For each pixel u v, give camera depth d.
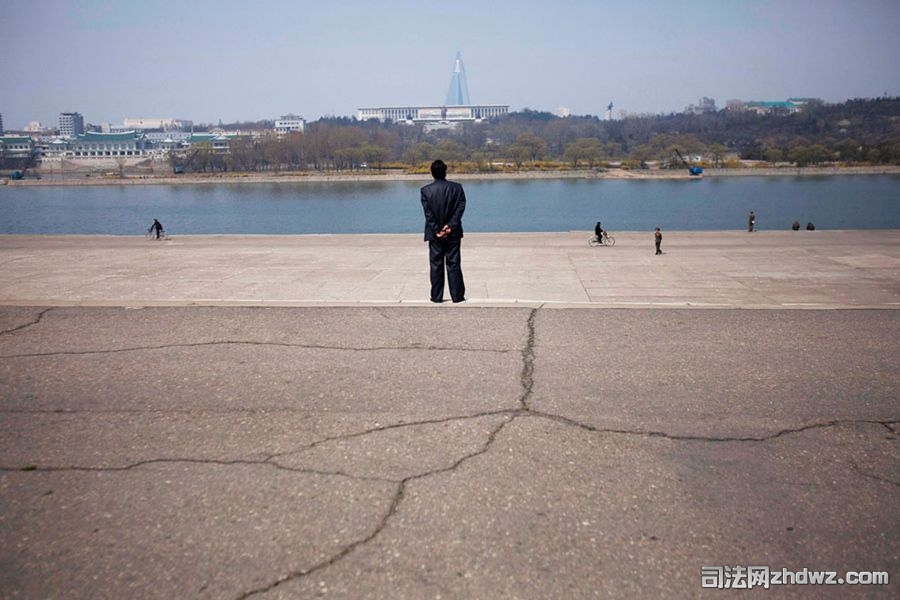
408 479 4.32
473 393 5.68
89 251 19.56
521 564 3.51
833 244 21.59
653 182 139.62
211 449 4.75
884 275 13.91
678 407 5.37
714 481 4.29
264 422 5.18
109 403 5.60
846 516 3.94
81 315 8.47
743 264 16.11
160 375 6.24
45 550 3.64
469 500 4.08
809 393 5.62
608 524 3.85
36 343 7.29
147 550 3.64
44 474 4.44
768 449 4.70
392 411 5.35
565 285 12.30
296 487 4.24
